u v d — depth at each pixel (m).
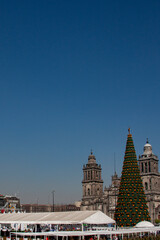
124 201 99.81
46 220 74.19
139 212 97.75
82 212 75.69
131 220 96.81
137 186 101.38
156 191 183.75
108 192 199.38
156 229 74.44
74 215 74.38
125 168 104.12
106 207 196.12
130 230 70.50
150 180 183.50
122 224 97.19
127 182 101.94
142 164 189.88
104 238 69.75
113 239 72.44
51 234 61.41
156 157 191.62
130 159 104.38
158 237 74.12
